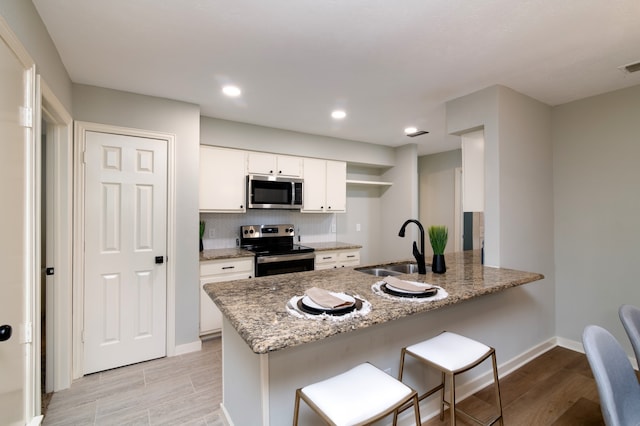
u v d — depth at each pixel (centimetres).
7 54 116
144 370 242
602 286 260
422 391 186
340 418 105
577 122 271
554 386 219
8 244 118
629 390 124
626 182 246
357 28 163
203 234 352
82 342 231
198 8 147
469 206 263
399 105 279
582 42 177
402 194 454
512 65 205
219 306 145
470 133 263
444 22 158
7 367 118
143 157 254
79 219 228
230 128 326
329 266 386
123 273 247
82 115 230
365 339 163
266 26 161
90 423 181
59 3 142
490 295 225
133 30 165
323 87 240
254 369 143
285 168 366
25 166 132
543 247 273
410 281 188
